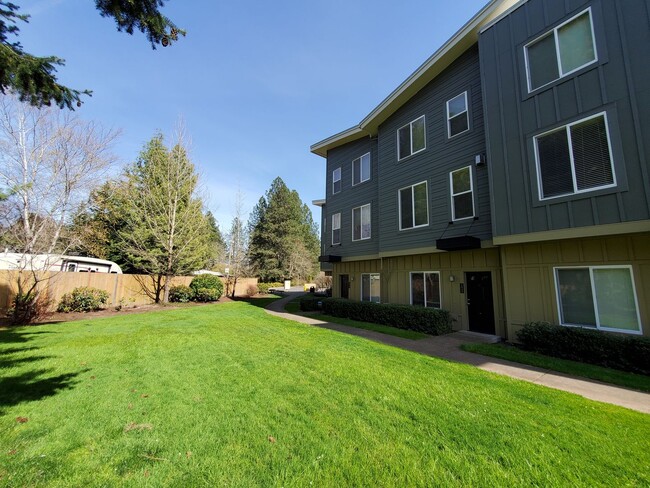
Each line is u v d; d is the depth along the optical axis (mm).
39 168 10922
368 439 2783
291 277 43750
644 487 2189
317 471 2314
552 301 6512
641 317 5414
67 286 12000
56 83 3807
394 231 11172
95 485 2133
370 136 13477
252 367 4938
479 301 8438
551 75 6676
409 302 10562
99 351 5918
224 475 2254
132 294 14742
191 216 16234
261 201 46188
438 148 9758
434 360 5496
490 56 7902
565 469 2383
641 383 4438
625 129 5551
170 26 3547
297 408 3424
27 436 2773
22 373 4543
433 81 10180
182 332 7984
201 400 3627
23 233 10469
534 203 6680
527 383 4371
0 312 10031
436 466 2395
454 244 8180
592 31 6105
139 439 2750
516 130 7164
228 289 22891
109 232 18828
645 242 5469
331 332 8227
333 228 15484
